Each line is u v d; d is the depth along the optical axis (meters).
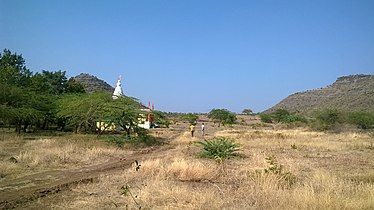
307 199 9.36
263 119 96.75
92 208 10.00
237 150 22.75
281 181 12.38
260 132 49.72
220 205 9.65
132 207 9.89
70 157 19.84
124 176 14.49
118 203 10.42
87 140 30.38
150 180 13.34
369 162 20.20
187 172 13.67
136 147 29.20
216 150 21.52
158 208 9.65
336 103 115.31
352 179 14.17
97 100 36.78
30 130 46.06
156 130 57.88
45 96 43.91
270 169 13.54
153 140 34.56
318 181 12.52
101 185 13.09
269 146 29.83
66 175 15.34
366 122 59.78
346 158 22.06
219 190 11.48
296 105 147.50
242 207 9.49
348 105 104.81
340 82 155.62
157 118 64.62
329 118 60.06
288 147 29.08
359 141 35.28
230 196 10.67
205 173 13.76
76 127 43.78
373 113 66.62
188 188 11.79
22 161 17.84
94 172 16.38
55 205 10.39
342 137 41.34
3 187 12.64
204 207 9.53
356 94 118.44
